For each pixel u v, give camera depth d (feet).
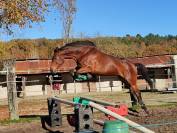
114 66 43.57
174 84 105.50
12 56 184.14
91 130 25.55
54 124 39.22
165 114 44.60
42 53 209.97
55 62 41.68
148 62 131.95
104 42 212.02
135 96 46.11
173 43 255.91
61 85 141.79
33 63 139.74
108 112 22.35
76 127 26.12
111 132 14.64
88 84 143.13
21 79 136.46
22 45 204.03
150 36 277.64
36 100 87.25
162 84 133.59
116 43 219.20
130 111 46.55
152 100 66.85
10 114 44.47
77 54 41.65
